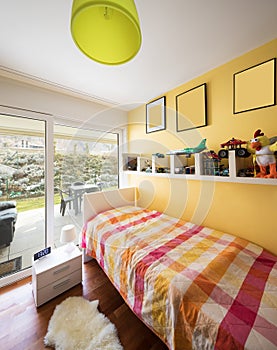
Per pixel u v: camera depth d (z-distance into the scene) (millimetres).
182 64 1395
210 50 1225
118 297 1393
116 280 1175
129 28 685
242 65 1271
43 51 1229
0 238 1628
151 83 1706
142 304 932
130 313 1239
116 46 701
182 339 743
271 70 1128
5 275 1605
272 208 1170
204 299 769
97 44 675
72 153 2115
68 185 2084
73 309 1257
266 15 930
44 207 1832
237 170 1196
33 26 994
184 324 745
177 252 1115
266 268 998
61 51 1232
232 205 1386
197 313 723
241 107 1284
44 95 1774
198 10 896
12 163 1655
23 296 1426
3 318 1212
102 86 1771
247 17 943
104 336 1044
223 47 1194
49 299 1358
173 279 865
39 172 1802
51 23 974
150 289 906
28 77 1570
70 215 2082
